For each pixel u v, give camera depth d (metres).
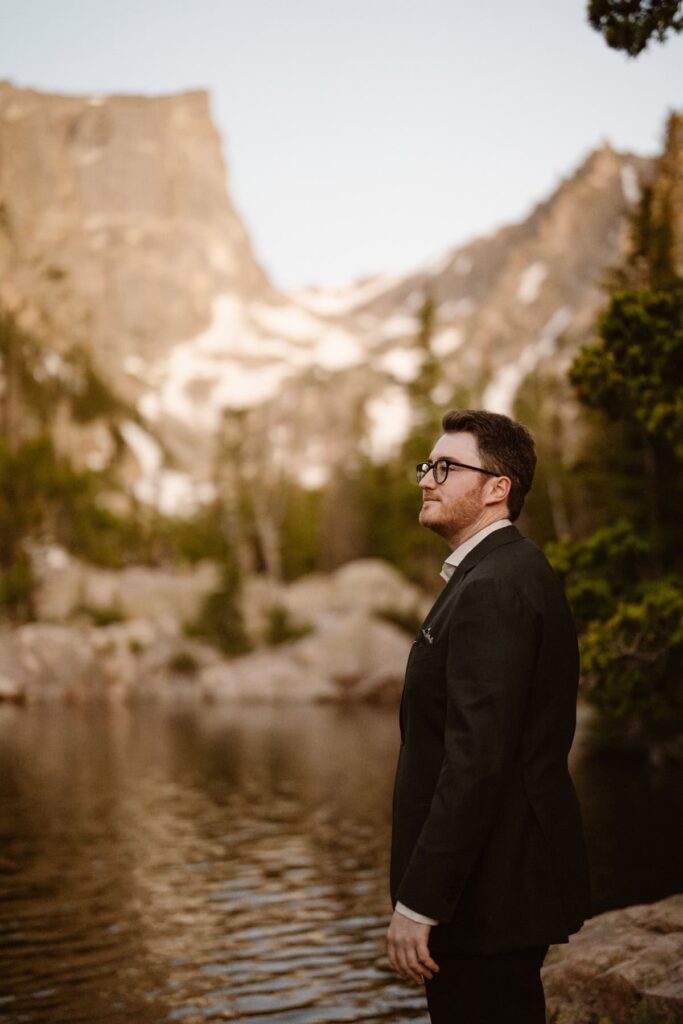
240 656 63.47
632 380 11.44
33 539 73.00
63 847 13.51
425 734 3.16
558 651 3.08
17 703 52.50
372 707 50.59
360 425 107.75
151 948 8.51
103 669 58.00
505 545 3.21
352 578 69.69
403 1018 6.64
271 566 91.31
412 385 78.81
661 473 20.55
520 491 3.41
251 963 8.03
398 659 54.56
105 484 138.12
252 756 26.17
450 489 3.38
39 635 56.88
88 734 33.12
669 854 12.26
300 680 55.16
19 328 162.62
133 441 174.12
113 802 17.88
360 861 12.56
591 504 33.72
